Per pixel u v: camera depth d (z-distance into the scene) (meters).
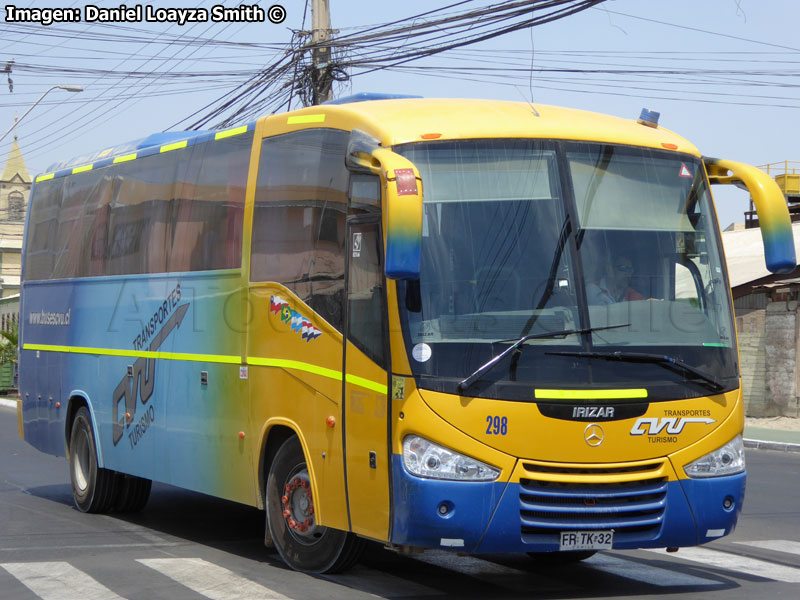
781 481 24.50
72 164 20.62
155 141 17.89
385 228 11.43
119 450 17.52
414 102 12.76
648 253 11.88
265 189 13.99
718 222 12.58
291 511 13.27
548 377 11.04
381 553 14.83
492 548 10.89
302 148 13.34
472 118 12.10
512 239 11.46
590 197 11.87
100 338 18.25
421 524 10.84
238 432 14.19
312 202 12.98
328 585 12.41
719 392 11.73
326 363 12.37
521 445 10.88
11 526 17.22
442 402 10.85
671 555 15.00
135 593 11.88
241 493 14.16
